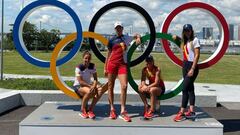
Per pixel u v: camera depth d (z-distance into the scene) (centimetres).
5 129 822
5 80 1477
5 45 5312
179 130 695
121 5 812
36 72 2191
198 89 1480
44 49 5316
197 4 820
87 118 741
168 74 2225
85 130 693
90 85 770
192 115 748
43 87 1259
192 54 736
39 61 829
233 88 1535
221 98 1222
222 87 1566
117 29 749
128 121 718
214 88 1524
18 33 824
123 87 731
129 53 803
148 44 814
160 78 782
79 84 790
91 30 818
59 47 820
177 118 731
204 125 699
